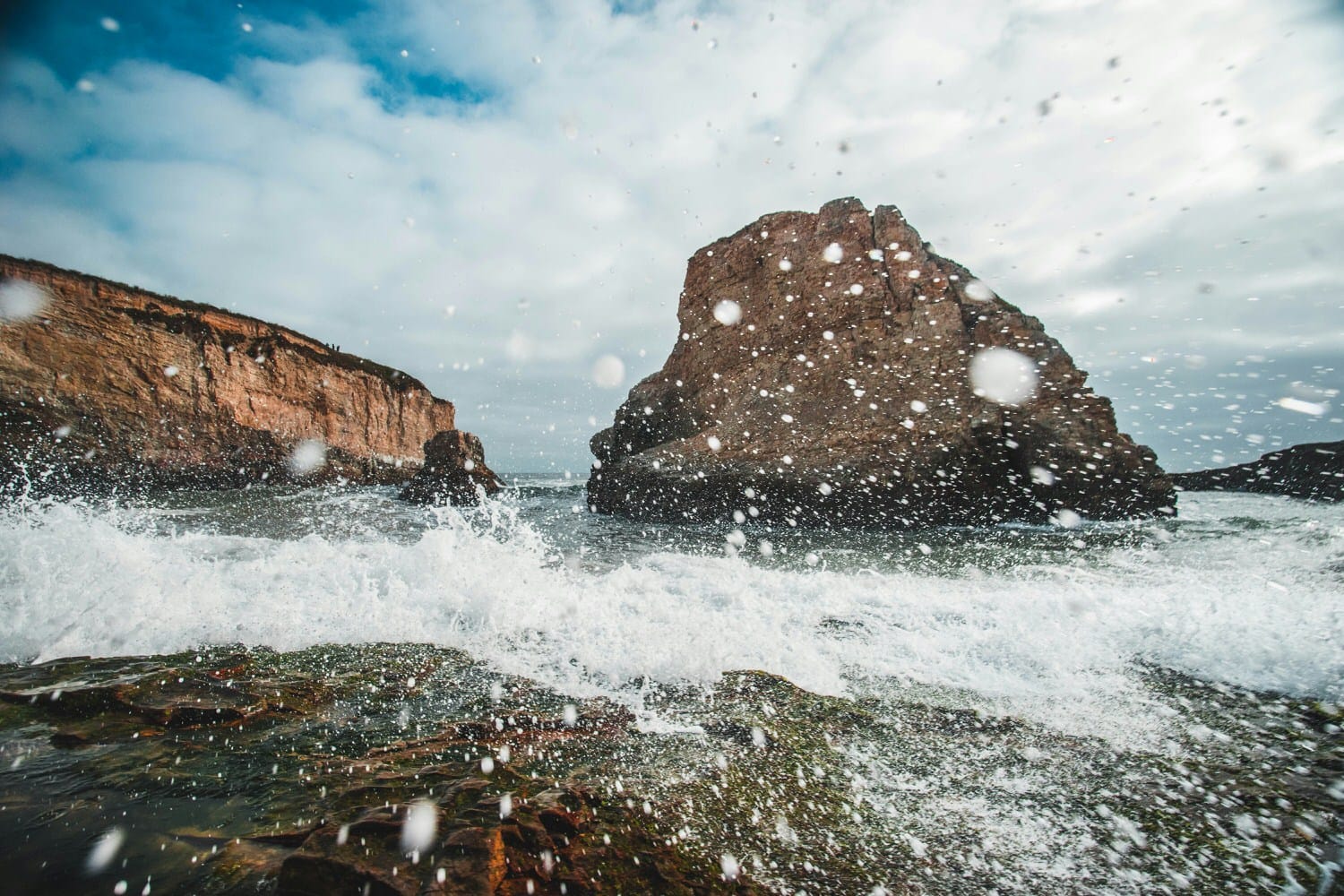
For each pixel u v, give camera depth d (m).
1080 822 1.32
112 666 2.10
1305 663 2.11
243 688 1.91
